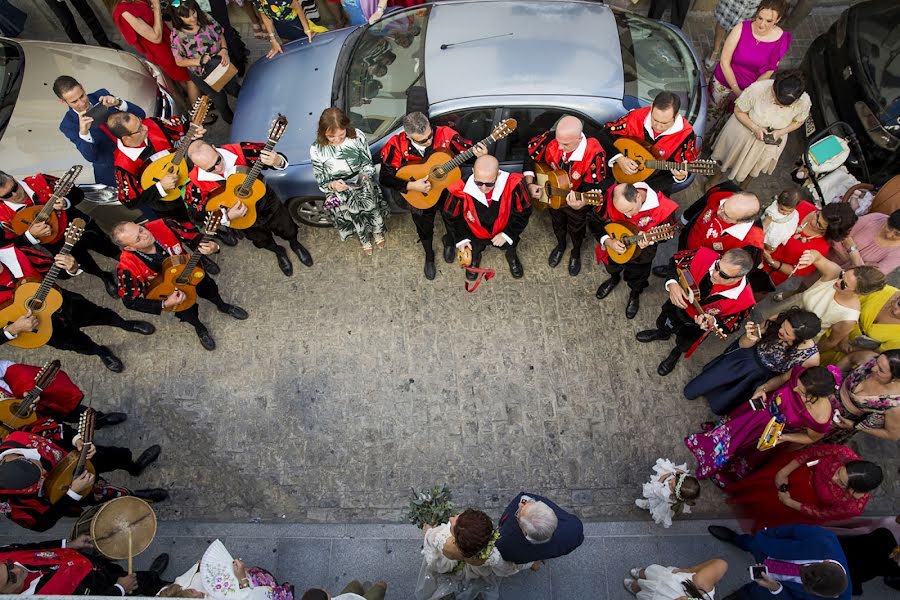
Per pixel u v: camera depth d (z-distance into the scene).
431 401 5.41
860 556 4.12
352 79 5.80
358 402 5.43
